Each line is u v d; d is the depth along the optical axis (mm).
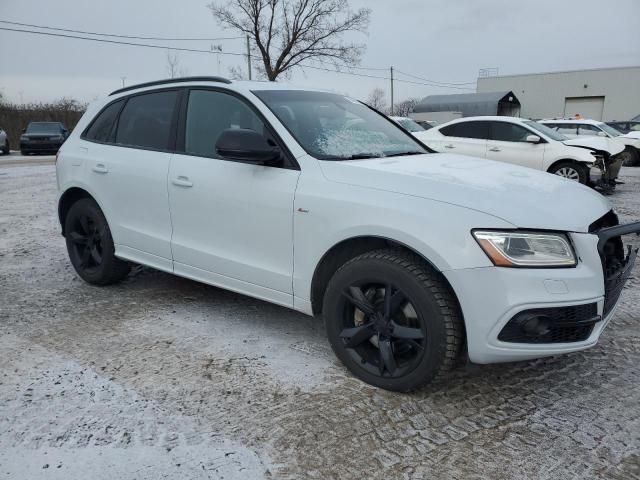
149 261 4184
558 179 3389
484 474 2340
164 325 3898
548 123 15492
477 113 44250
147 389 3004
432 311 2711
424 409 2832
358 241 3080
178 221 3893
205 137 3824
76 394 2941
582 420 2740
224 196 3551
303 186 3189
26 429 2623
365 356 3084
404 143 3947
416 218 2738
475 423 2715
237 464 2387
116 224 4367
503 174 3240
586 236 2703
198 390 2998
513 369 3277
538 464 2404
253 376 3158
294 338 3693
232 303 4348
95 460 2406
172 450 2477
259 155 3217
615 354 3469
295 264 3258
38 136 23703
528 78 47094
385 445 2533
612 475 2330
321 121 3678
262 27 40000
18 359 3348
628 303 4379
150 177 4023
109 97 4738
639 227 2893
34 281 4902
